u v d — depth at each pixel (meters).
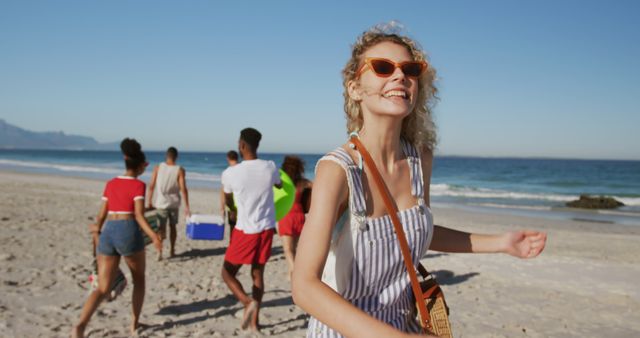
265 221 5.13
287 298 6.42
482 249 1.73
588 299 7.03
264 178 5.09
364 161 1.45
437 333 1.50
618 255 10.52
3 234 9.96
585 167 86.00
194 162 92.62
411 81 1.48
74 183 28.25
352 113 1.62
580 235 13.68
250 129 5.18
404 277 1.50
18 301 5.79
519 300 6.89
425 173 1.71
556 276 8.38
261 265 5.16
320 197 1.31
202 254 9.18
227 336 4.98
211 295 6.41
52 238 9.91
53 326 5.04
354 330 1.04
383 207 1.46
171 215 8.73
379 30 1.57
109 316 5.45
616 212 21.66
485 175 59.59
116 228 4.63
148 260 8.54
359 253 1.39
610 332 5.67
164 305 5.91
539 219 18.00
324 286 1.14
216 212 15.92
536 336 5.45
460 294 7.12
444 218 17.77
